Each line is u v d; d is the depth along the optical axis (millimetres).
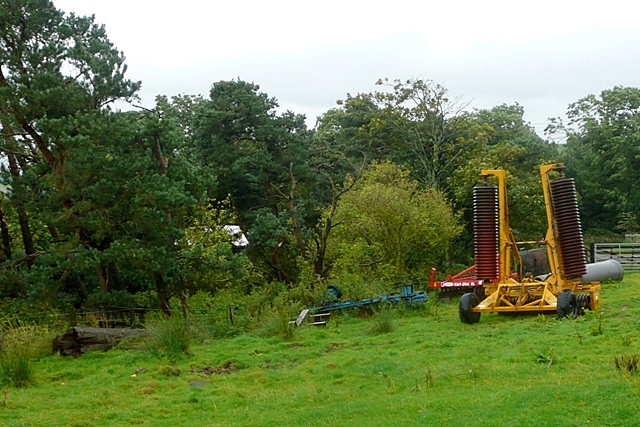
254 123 38594
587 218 62281
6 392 13094
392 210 31000
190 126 45281
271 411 11484
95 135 21812
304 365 15570
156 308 23516
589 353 13828
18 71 22328
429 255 32562
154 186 21938
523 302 20469
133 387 14172
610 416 8352
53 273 21500
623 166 58875
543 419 8508
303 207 35625
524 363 13391
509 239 21406
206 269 24078
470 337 17500
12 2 22234
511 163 46812
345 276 27828
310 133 48156
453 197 44156
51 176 21875
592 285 20578
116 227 22484
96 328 18828
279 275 32938
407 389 12086
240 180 38000
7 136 22469
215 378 14719
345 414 10477
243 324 21641
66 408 12555
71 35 23297
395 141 46781
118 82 23188
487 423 8656
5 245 26641
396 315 23156
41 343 18234
